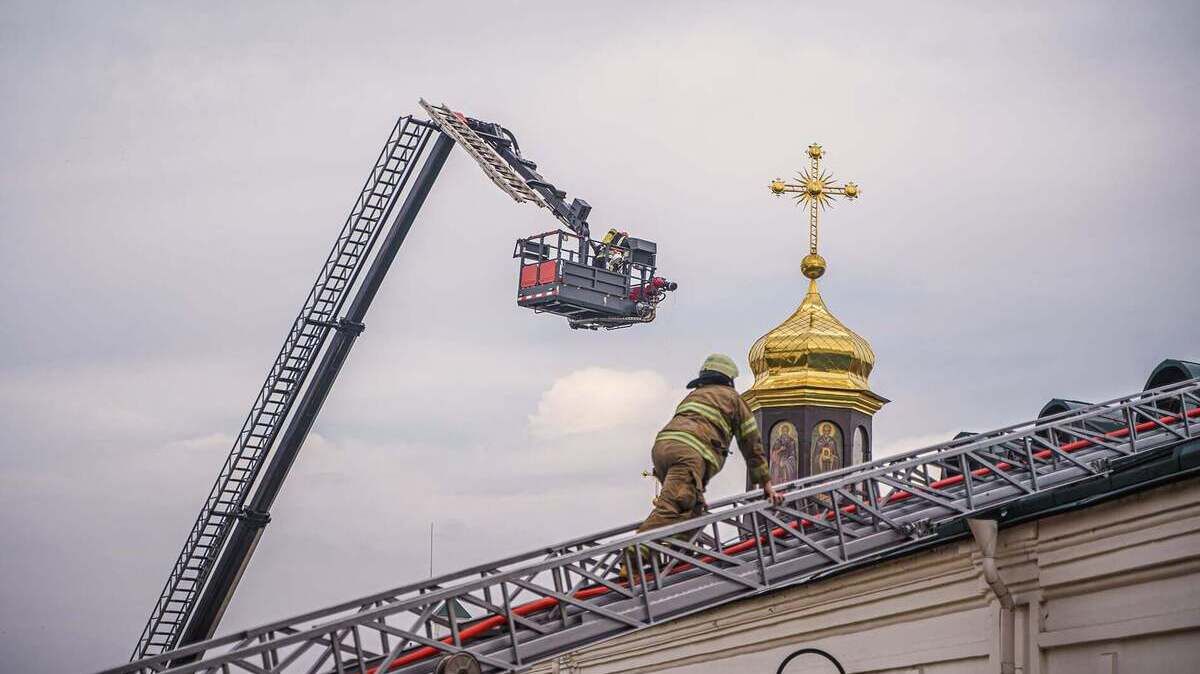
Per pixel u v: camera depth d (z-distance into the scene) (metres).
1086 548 11.55
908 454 14.00
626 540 12.30
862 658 14.26
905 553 13.40
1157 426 15.60
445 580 12.23
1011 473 14.95
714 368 13.49
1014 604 12.17
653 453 13.08
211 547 35.25
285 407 35.47
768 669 15.88
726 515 12.68
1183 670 10.80
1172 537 10.86
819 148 26.39
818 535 13.62
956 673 12.98
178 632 35.25
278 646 11.38
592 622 12.25
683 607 12.52
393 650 11.60
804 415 25.22
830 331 25.42
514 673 12.04
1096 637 11.46
